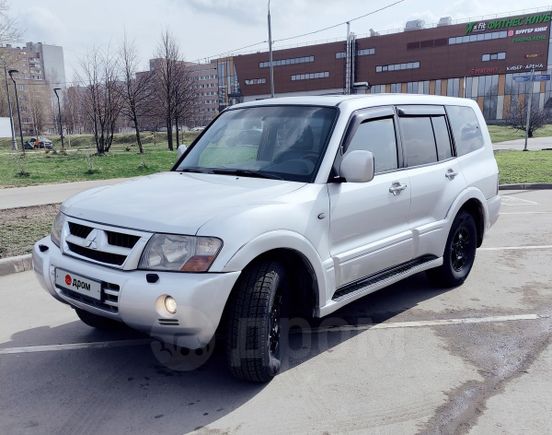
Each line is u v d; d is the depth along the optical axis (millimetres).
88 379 3502
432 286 5477
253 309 3127
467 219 5367
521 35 72500
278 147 4055
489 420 3000
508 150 27391
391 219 4277
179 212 3123
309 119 4090
